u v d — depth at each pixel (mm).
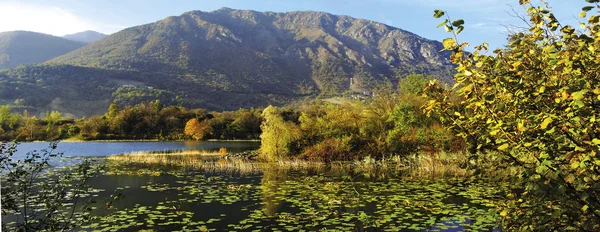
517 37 3629
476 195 11000
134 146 44844
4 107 57375
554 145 3336
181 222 8328
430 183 13695
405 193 11594
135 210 9539
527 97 3451
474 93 3518
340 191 12211
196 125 62250
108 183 14328
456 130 3877
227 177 16281
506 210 3818
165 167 20516
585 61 3271
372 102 26406
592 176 3352
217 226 8016
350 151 22797
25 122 58969
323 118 25703
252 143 53594
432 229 7598
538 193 3393
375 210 9297
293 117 59406
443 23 3402
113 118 64125
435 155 18812
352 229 7699
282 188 12984
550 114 3209
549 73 3553
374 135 23828
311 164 21453
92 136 59656
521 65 3477
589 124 3172
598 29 3201
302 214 9000
